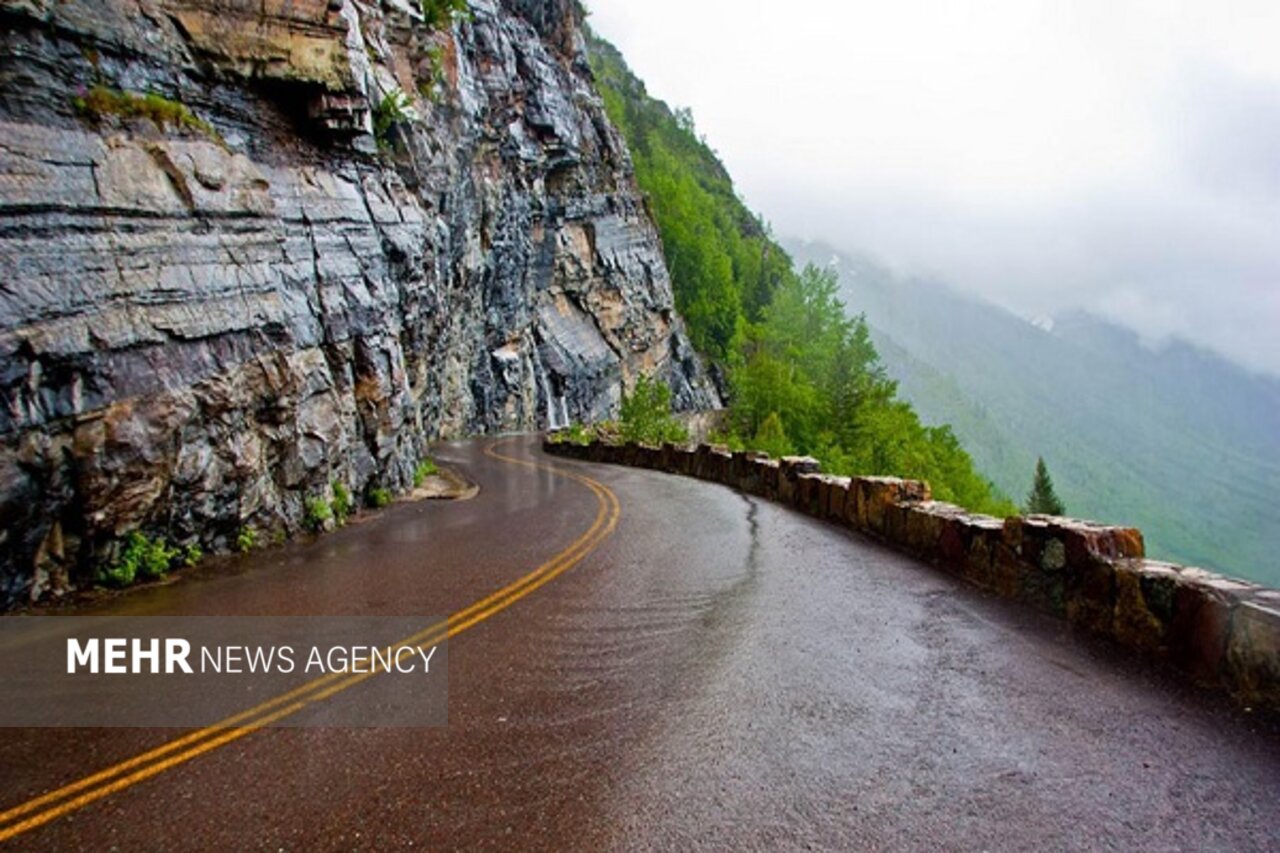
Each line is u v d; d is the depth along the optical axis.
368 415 14.71
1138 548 6.37
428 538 11.75
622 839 3.53
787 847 3.44
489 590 8.32
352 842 3.56
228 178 11.16
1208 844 3.35
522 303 51.59
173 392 9.15
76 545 8.09
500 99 45.12
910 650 6.01
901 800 3.80
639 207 71.88
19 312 7.46
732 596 7.90
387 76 19.19
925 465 50.69
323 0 13.59
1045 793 3.81
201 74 11.85
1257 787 3.77
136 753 4.49
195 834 3.64
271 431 11.20
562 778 4.12
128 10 10.30
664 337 74.19
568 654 6.18
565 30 61.88
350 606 7.66
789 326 74.25
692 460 23.34
